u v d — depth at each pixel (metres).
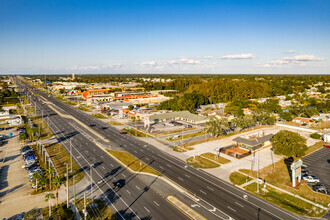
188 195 57.09
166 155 85.12
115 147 94.31
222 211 50.50
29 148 90.69
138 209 51.03
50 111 181.88
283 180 65.62
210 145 97.06
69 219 46.16
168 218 47.91
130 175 68.38
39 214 48.84
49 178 63.78
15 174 68.81
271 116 135.75
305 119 140.50
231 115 159.25
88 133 116.81
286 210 50.88
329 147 95.31
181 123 138.62
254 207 52.09
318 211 50.44
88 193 58.09
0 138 104.56
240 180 65.31
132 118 150.50
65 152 88.06
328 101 186.75
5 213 49.56
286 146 81.88
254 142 89.44
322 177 68.31
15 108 189.12
